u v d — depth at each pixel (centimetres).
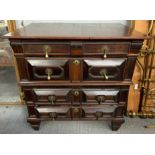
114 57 111
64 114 134
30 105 133
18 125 159
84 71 115
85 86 124
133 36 102
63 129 154
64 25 142
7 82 222
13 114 173
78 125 158
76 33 110
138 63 150
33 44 107
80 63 113
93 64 111
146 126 154
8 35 104
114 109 132
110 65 111
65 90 125
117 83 120
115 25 143
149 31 137
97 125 158
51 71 114
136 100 165
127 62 113
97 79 117
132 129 153
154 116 164
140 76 155
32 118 140
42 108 134
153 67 151
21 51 109
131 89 161
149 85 159
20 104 184
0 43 176
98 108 132
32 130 152
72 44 105
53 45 107
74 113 135
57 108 133
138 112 167
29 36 102
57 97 127
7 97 194
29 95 129
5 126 158
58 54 110
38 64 112
